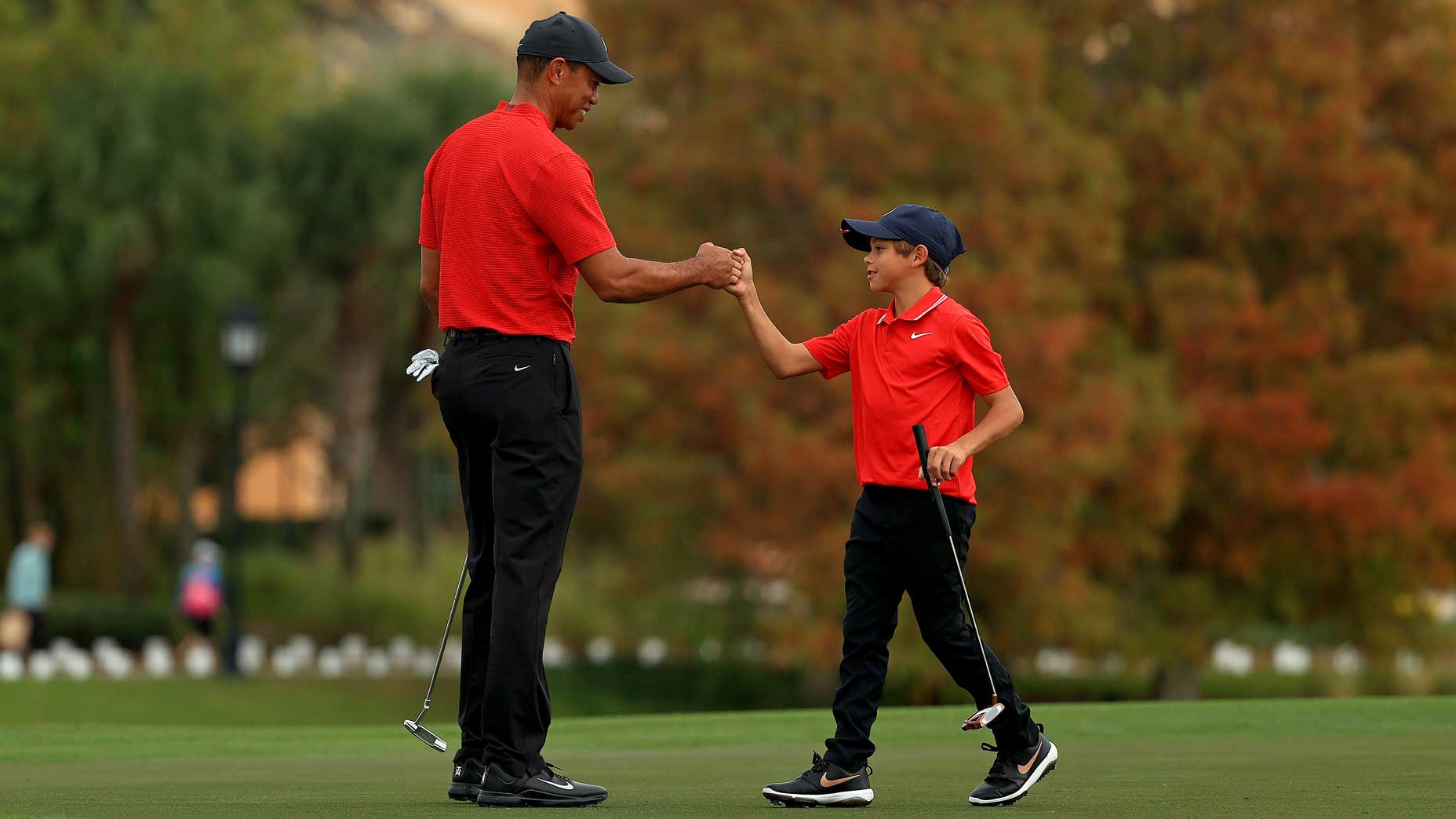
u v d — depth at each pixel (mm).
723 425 80125
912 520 16281
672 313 82500
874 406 16547
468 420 16266
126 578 108875
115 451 108875
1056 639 83812
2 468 114125
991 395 16312
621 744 27453
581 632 105562
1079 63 95000
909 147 79312
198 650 88312
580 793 15797
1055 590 78750
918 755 24062
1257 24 90562
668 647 98188
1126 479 82062
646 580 90062
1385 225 87875
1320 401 87312
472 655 16984
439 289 17094
